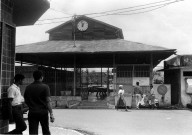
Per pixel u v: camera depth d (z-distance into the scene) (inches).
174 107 916.0
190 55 996.6
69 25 1266.0
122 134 470.9
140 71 948.6
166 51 917.8
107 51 938.7
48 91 269.9
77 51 951.0
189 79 942.4
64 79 1114.7
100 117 696.4
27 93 269.9
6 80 347.6
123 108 930.1
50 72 1009.5
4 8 344.5
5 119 332.8
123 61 1275.8
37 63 1130.0
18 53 954.7
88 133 479.5
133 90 944.3
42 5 402.3
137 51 926.4
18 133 315.9
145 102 929.5
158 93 946.7
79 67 1305.4
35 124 264.4
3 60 338.3
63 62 1306.6
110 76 1400.1
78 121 624.4
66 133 460.4
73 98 968.3
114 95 946.7
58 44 1111.6
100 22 1235.2
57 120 641.0
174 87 1031.0
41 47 1048.8
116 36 1230.3
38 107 264.8
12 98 307.7
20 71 900.6
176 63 1018.1
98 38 1237.7
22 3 390.3
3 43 338.3
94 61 1291.8
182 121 626.2
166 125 568.1
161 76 1620.3
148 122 610.5
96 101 968.3
